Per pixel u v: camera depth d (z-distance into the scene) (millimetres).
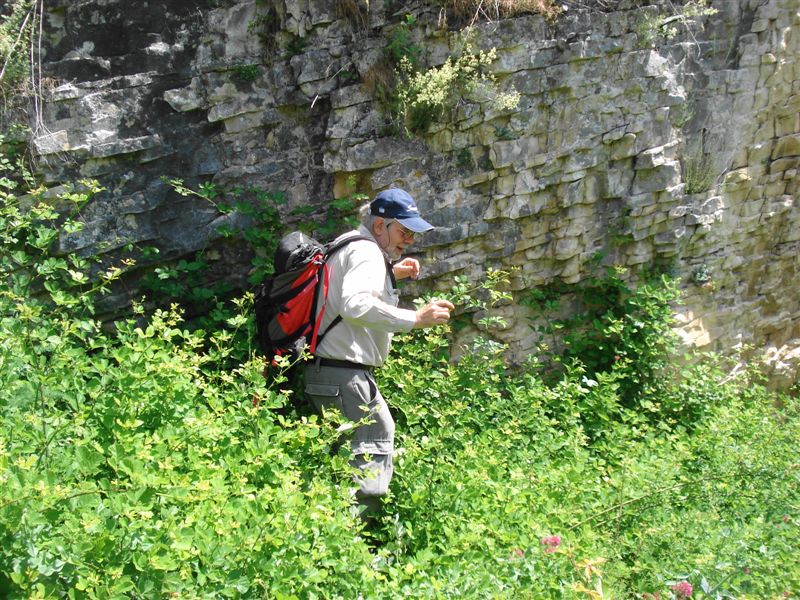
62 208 4938
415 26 5375
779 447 5020
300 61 5332
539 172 5777
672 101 6086
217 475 3207
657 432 5969
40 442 2994
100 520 2652
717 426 5422
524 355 6168
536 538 3621
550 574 3365
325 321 4074
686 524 4113
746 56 6555
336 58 5375
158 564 2578
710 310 6949
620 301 6273
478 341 5398
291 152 5535
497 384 5918
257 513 3031
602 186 6047
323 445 3672
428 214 5551
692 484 4562
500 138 5617
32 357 3537
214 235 5336
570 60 5660
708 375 6348
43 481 2570
